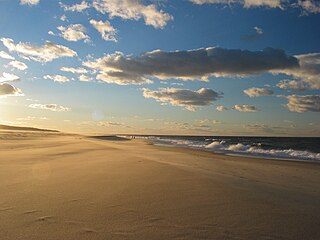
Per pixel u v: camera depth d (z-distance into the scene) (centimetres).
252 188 810
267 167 1486
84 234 454
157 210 580
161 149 2797
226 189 765
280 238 449
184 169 1126
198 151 2686
